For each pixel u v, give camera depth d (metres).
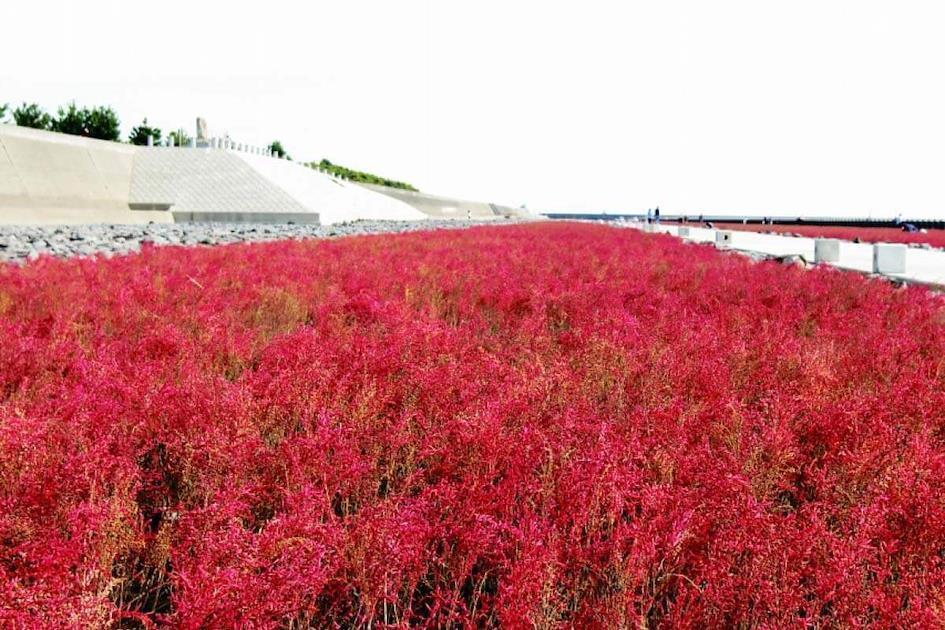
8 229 20.33
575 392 4.09
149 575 2.55
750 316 6.88
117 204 42.69
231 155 48.84
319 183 56.38
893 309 7.62
